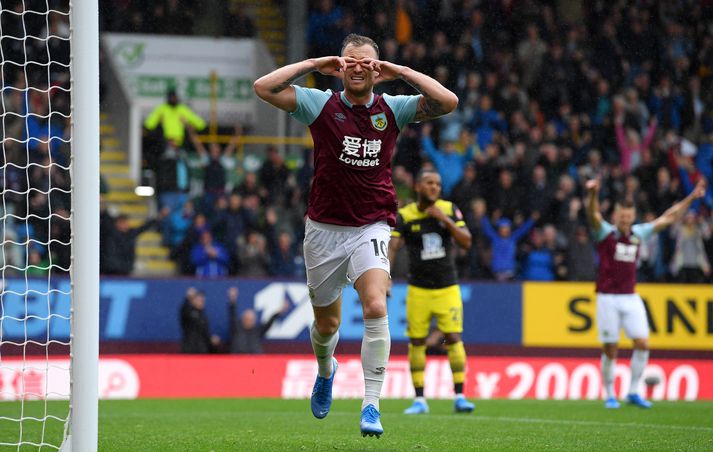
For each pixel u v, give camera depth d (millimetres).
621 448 22531
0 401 44656
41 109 59781
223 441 23859
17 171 55562
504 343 54531
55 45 63875
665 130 71250
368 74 19484
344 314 53438
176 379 49406
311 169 61438
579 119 67625
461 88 68312
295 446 22359
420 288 35875
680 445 23375
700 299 54844
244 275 56219
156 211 60656
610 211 62219
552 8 76062
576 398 50594
